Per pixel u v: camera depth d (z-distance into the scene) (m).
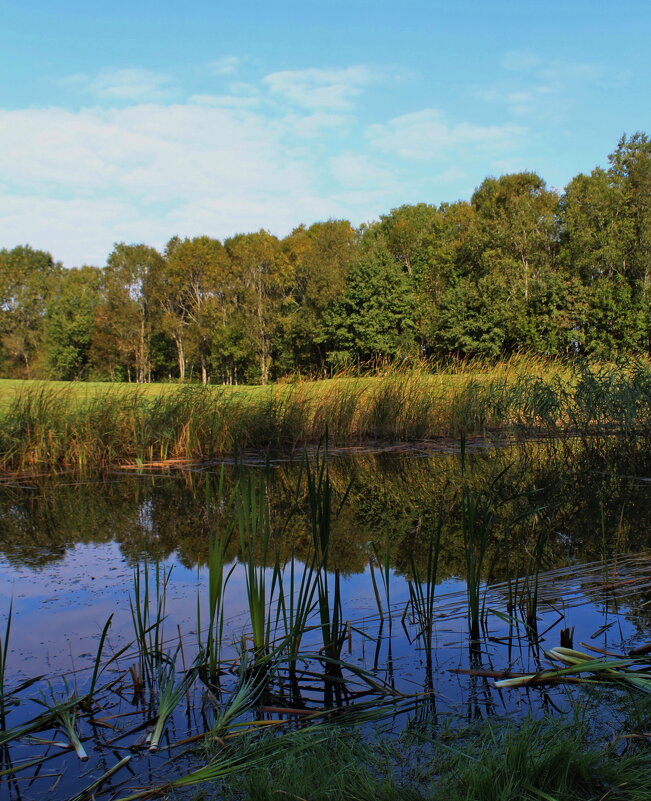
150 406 10.23
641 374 9.91
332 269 46.94
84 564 4.52
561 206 41.16
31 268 74.31
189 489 7.34
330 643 2.93
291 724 2.42
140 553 4.79
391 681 2.73
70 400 9.95
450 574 4.16
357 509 6.10
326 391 11.52
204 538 5.20
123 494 7.11
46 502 6.74
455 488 6.94
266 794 1.87
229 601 3.75
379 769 2.06
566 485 6.84
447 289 45.06
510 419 11.20
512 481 7.12
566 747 1.95
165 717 2.41
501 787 1.83
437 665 2.88
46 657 3.05
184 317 57.12
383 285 46.09
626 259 37.28
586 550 4.58
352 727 2.36
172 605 3.71
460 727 2.32
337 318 46.72
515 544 4.77
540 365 13.47
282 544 4.95
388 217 60.00
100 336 56.41
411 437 11.09
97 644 3.19
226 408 10.46
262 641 2.98
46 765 2.23
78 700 2.53
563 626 3.26
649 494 6.36
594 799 1.80
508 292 39.38
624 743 2.15
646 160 37.50
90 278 62.38
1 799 2.04
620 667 2.70
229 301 54.62
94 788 2.06
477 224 43.84
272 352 52.22
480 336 40.31
